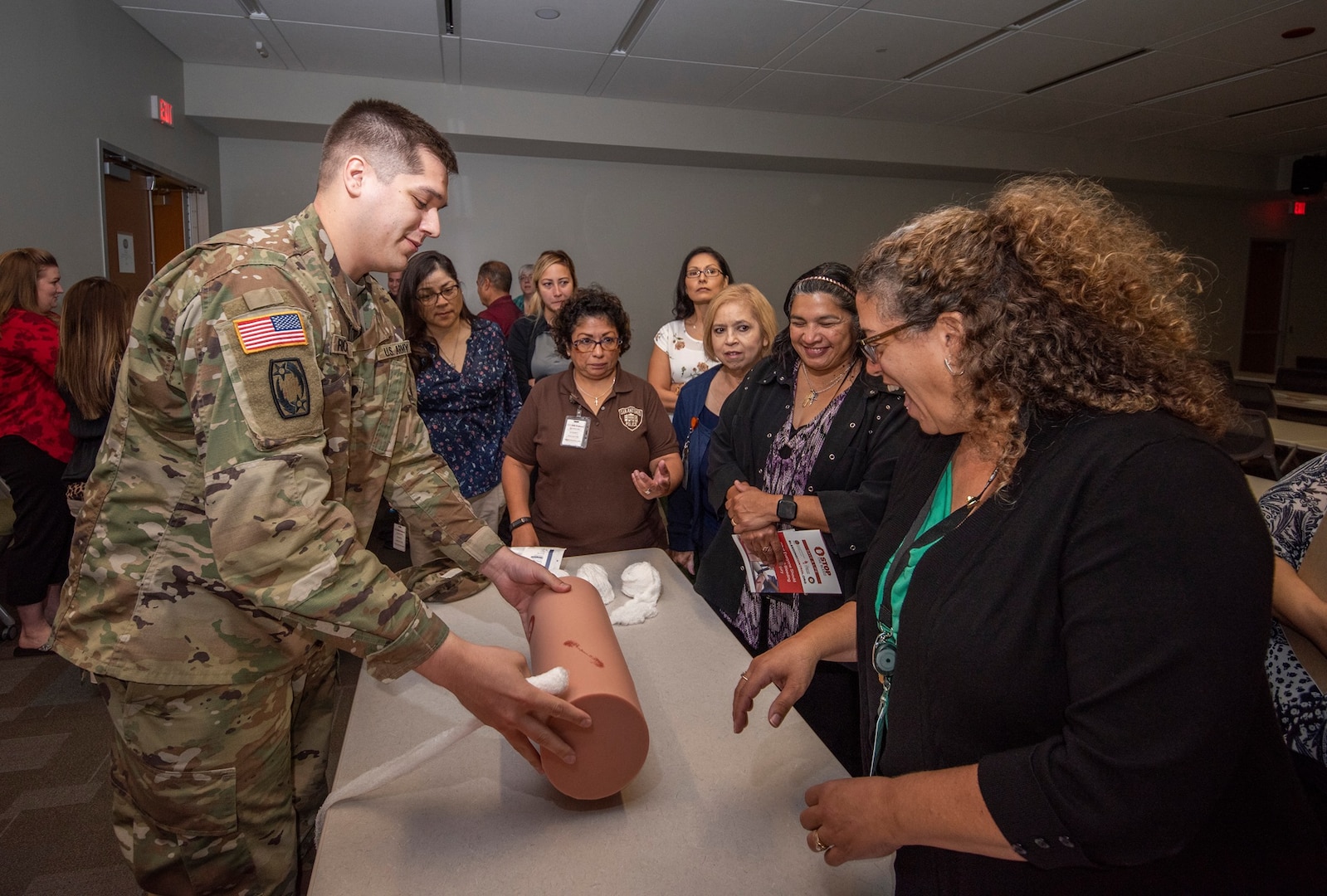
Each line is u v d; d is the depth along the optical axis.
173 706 0.96
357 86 5.46
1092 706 0.54
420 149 1.01
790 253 7.44
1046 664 0.61
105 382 2.41
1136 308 0.61
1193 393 0.60
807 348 1.47
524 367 3.64
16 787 2.00
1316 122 6.67
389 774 0.86
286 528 0.80
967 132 6.97
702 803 0.87
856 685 1.53
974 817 0.59
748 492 1.47
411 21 4.38
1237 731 0.51
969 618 0.63
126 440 0.93
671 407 3.18
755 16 4.31
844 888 0.76
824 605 1.52
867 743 0.86
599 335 1.99
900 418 1.40
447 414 2.63
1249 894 0.63
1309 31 4.52
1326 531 1.10
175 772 0.97
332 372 0.99
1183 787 0.51
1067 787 0.54
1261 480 3.16
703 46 4.81
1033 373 0.61
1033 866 0.63
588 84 5.63
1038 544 0.60
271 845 1.06
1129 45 4.73
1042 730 0.62
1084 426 0.60
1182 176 7.86
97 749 2.18
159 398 0.90
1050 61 5.05
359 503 1.15
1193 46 4.78
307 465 0.83
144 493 0.93
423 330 2.60
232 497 0.79
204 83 5.14
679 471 2.05
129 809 1.03
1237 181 8.11
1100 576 0.55
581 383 2.08
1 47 3.01
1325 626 1.02
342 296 1.03
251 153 5.83
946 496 0.79
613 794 0.87
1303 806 0.63
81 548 0.96
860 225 7.61
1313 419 5.46
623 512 2.06
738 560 1.62
